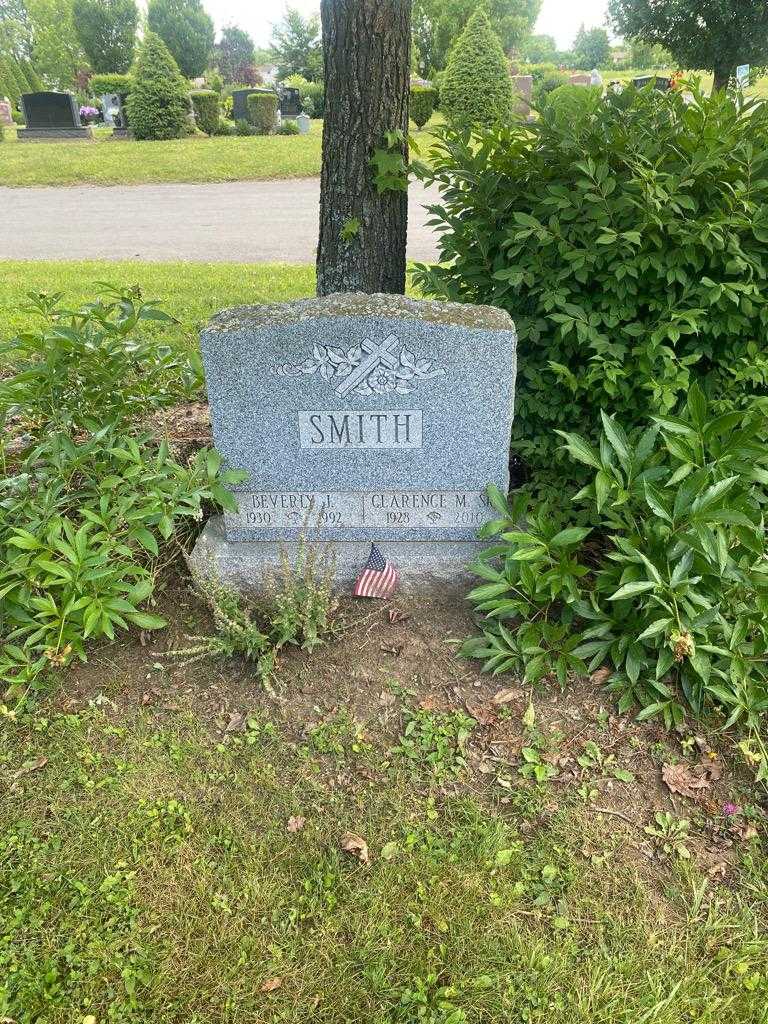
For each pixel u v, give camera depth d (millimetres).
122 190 17281
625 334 3672
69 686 3215
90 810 2717
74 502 3861
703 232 3326
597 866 2537
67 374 4027
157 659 3348
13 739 2992
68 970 2264
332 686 3197
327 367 3346
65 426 4012
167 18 40500
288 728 3029
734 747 2928
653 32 18062
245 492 3631
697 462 3039
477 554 3619
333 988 2217
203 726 3041
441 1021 2135
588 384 3588
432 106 22750
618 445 3219
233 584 3643
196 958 2289
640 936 2344
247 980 2236
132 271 9969
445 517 3654
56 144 23531
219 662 3324
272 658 3234
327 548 3453
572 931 2357
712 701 3072
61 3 49406
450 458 3520
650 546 3104
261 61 70500
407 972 2256
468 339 3268
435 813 2699
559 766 2875
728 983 2240
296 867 2539
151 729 3027
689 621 2916
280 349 3322
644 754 2920
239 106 29125
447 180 4094
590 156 3545
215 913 2408
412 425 3453
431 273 4195
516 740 2971
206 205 15391
